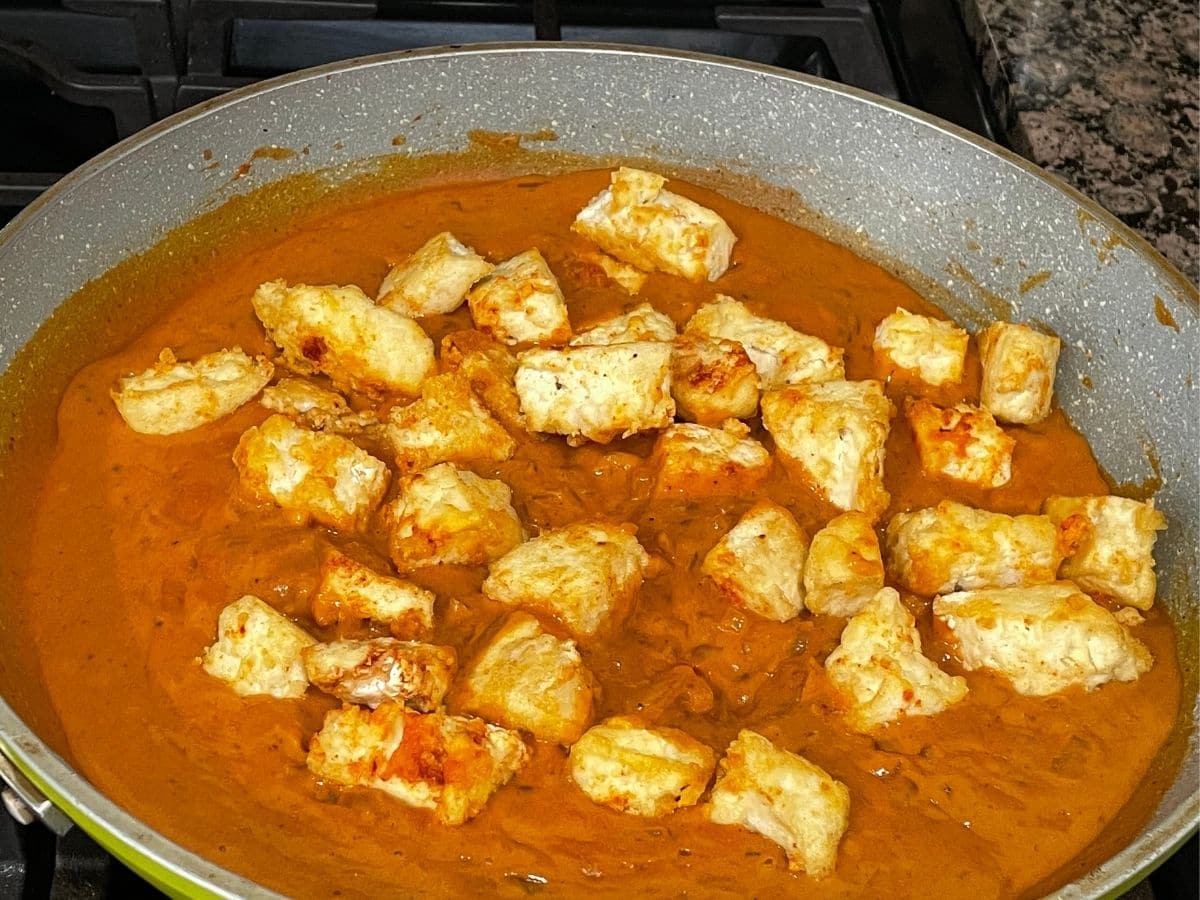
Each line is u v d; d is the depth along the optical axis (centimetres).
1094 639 33
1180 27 53
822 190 45
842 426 37
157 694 32
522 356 38
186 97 46
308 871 29
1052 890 30
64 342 39
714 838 30
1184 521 37
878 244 44
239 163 43
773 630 34
